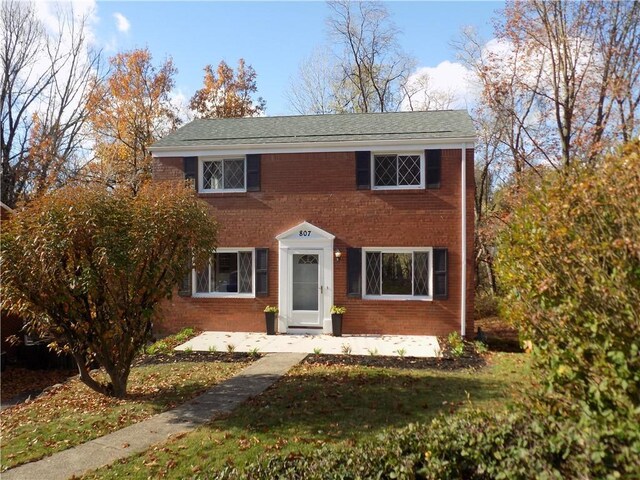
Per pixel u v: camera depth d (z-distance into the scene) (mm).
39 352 13164
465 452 3840
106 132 27672
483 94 22516
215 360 11352
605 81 18656
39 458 5984
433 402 7535
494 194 26391
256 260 14930
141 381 9641
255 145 14883
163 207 8008
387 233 14336
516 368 9906
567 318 3572
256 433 6406
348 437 6113
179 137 16172
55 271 7348
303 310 14625
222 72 32281
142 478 5281
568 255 3602
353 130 15602
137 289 7957
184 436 6461
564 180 4031
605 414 3264
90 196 7711
